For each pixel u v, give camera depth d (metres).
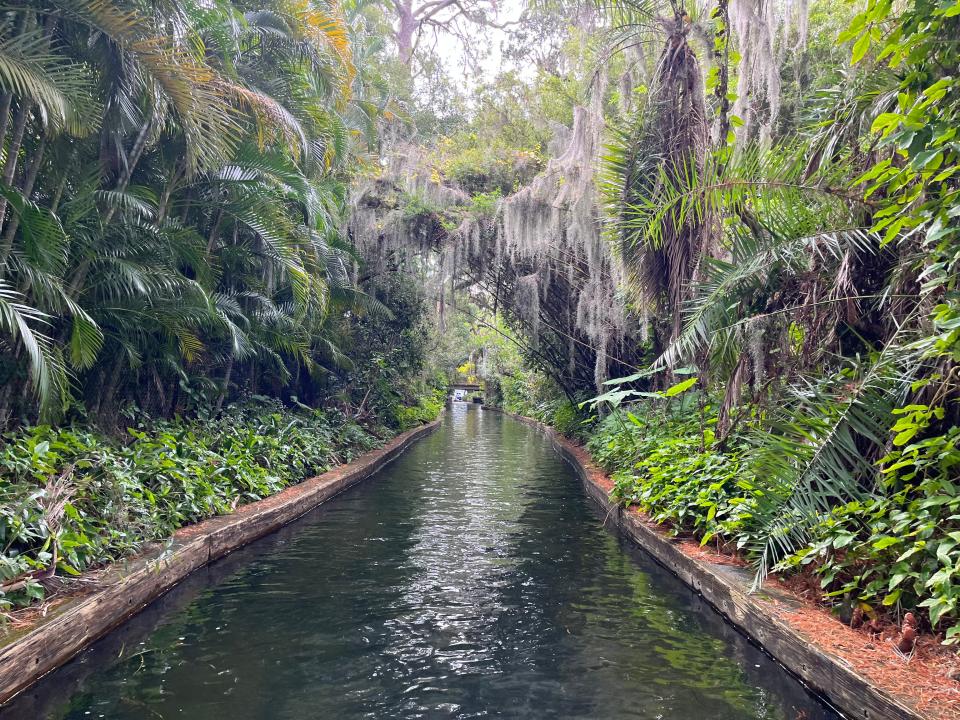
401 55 18.61
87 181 5.88
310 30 7.98
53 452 4.93
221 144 6.24
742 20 6.05
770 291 5.00
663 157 6.40
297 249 8.62
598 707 2.99
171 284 6.51
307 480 9.23
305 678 3.27
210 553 5.51
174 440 6.80
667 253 6.43
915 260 3.87
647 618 4.24
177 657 3.52
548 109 12.56
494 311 14.34
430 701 3.03
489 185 12.23
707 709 2.98
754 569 4.58
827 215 4.62
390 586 4.90
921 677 2.79
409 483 10.68
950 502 3.23
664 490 6.15
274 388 12.61
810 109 5.52
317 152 8.59
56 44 5.39
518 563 5.64
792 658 3.33
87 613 3.65
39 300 4.98
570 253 11.17
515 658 3.56
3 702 2.92
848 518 3.78
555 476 11.62
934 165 3.08
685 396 8.30
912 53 3.26
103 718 2.82
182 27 5.55
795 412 3.98
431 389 28.88
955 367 3.57
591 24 8.66
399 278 15.17
